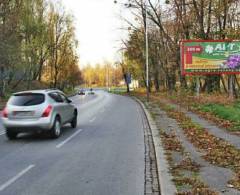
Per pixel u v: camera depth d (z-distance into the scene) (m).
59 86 85.56
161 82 77.81
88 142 14.02
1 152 12.20
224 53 29.42
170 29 45.97
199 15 34.62
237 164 9.27
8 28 44.34
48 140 14.67
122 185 8.07
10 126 14.86
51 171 9.45
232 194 6.87
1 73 50.47
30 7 56.91
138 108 33.72
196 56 29.56
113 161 10.55
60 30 74.75
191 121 19.12
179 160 9.96
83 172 9.30
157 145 12.48
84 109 32.69
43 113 14.80
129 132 16.80
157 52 57.81
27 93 15.33
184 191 7.15
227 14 34.50
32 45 54.53
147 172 9.22
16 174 9.20
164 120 20.77
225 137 13.58
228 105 24.89
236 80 39.72
